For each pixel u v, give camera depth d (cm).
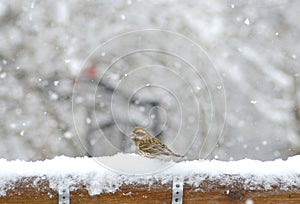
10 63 1712
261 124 1653
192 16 1709
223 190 575
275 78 1627
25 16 1745
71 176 571
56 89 1672
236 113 1639
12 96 1677
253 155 1636
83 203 574
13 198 570
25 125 1638
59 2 1764
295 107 1627
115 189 573
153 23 1708
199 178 573
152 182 572
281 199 575
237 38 1689
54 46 1723
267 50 1680
